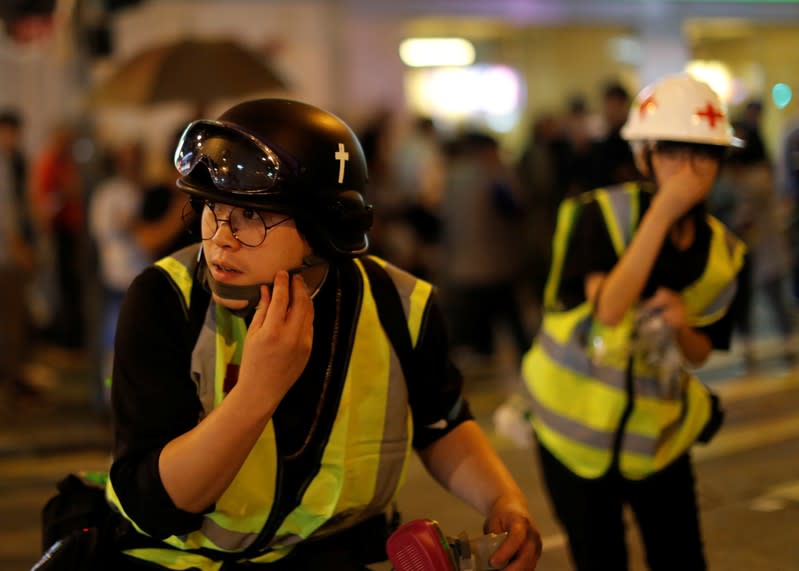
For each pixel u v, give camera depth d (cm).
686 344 408
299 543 278
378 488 278
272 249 249
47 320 1554
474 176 1252
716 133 388
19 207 1324
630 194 408
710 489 721
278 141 246
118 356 262
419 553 256
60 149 1470
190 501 246
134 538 274
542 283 1413
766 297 1246
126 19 1766
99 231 1080
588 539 413
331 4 1877
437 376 290
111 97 1024
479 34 2058
